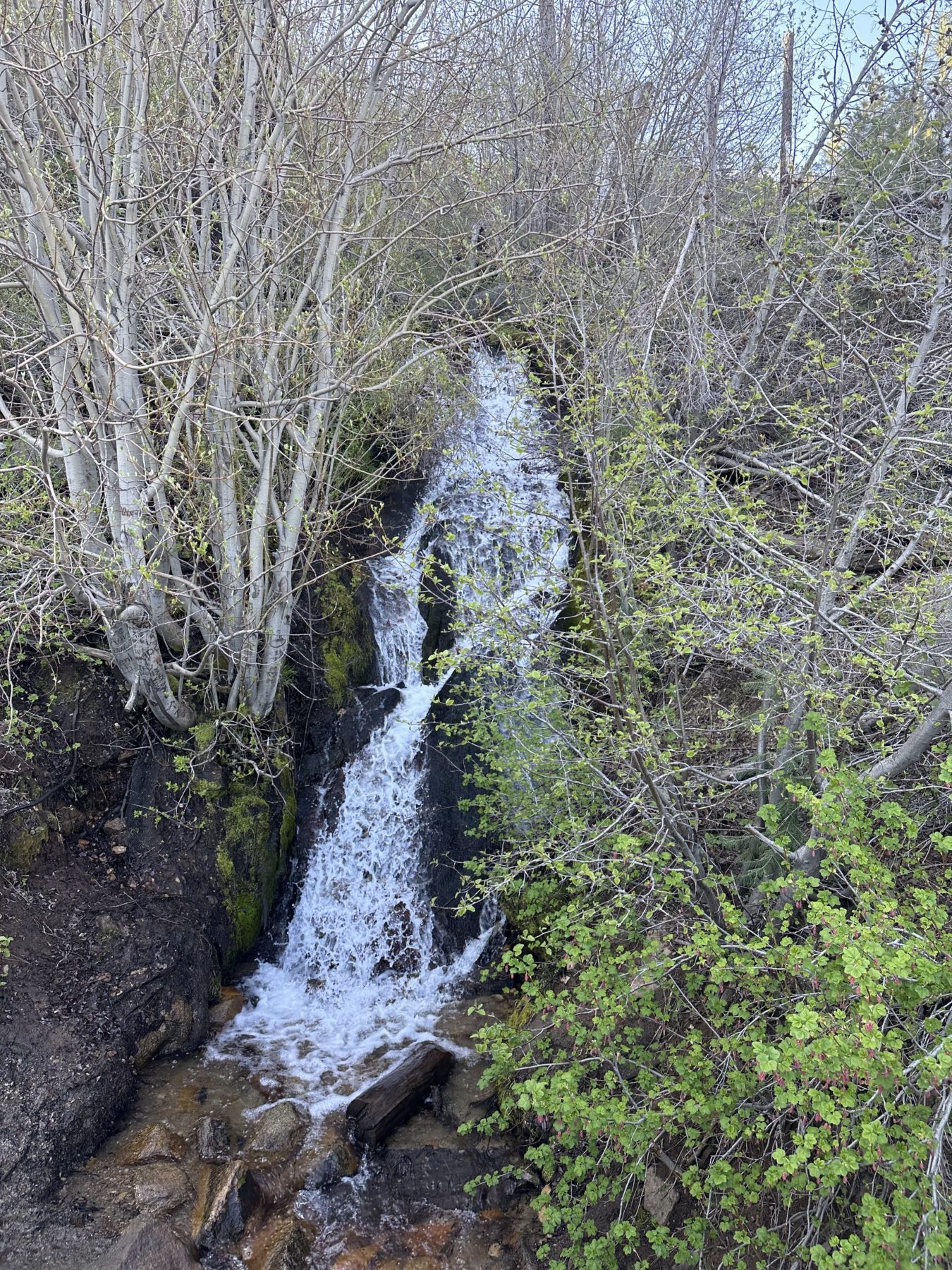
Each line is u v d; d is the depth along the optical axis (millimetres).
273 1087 5375
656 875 4254
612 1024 3766
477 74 8734
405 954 6633
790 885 3748
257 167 5406
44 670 6352
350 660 7988
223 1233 4332
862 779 3377
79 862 5949
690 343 6289
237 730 6688
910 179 5348
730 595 4051
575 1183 4441
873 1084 2688
